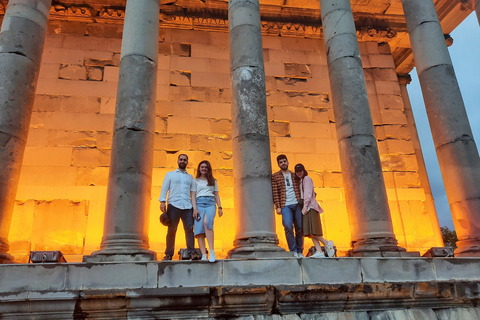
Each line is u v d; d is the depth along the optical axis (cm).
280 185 825
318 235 784
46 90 1168
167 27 1316
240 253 731
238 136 850
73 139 1133
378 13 1455
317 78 1352
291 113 1281
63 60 1215
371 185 876
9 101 823
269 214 784
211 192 754
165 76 1245
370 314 660
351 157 911
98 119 1169
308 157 1236
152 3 983
